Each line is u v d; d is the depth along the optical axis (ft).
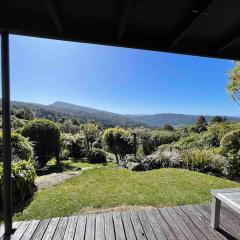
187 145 34.99
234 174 20.61
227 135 23.30
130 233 8.89
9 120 8.71
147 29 8.69
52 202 12.82
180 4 7.20
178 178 17.56
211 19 8.08
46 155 26.58
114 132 33.65
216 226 9.20
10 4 7.45
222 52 10.08
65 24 8.35
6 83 8.59
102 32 8.72
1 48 8.41
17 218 11.03
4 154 8.73
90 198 13.34
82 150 38.06
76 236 8.69
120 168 22.84
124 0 6.68
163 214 10.46
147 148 37.47
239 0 7.03
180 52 9.64
